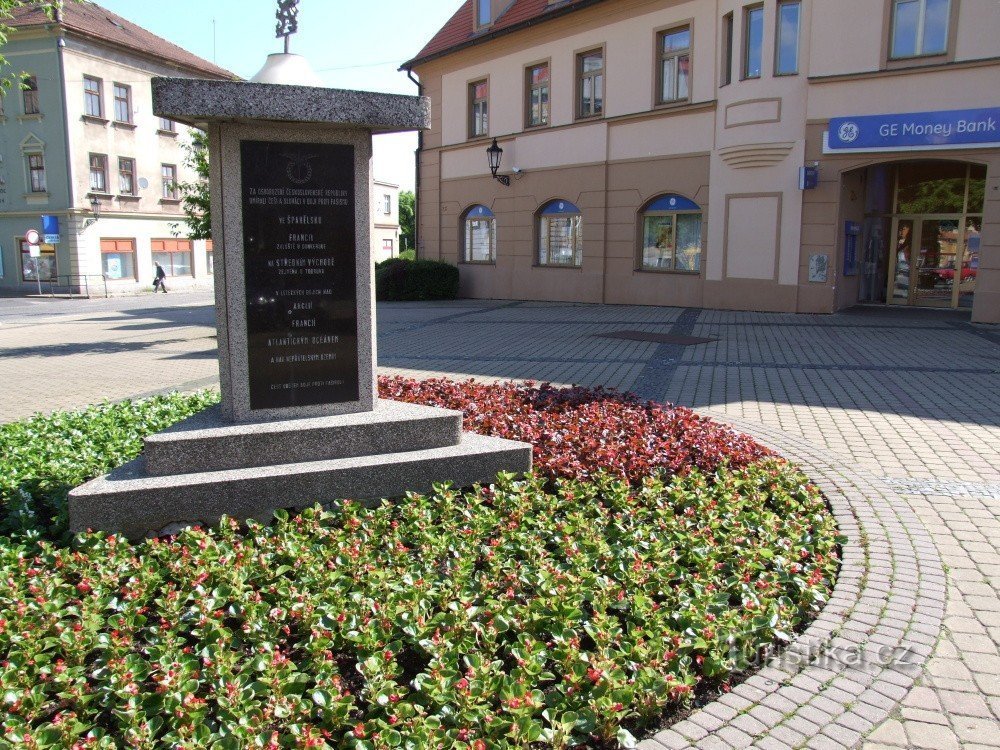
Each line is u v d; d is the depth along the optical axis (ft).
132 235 139.33
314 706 9.26
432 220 93.66
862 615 12.21
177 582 12.46
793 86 57.26
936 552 14.85
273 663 9.75
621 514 15.12
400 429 16.75
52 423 22.58
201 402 25.76
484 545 13.80
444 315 67.05
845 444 23.43
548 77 77.66
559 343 47.24
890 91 53.72
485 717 8.87
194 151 64.80
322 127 16.76
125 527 14.35
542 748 9.04
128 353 49.26
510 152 82.17
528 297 82.43
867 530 15.84
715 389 32.35
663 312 63.82
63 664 9.79
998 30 49.73
